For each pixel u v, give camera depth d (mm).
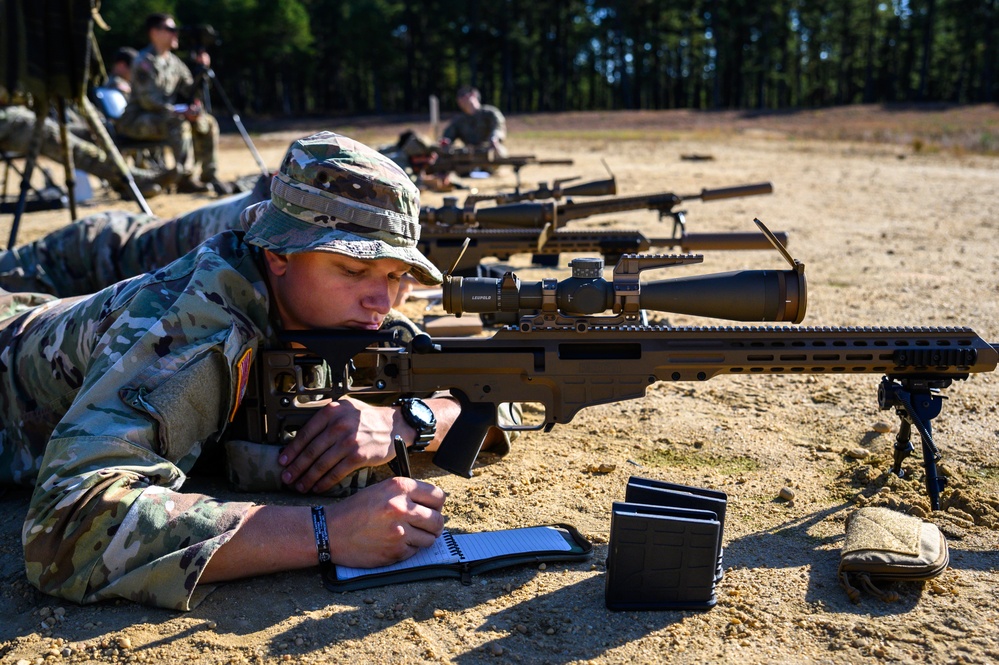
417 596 2707
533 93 92000
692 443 4016
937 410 3082
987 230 10438
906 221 11203
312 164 2814
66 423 2672
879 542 2709
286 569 2754
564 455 3906
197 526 2607
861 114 56812
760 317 2990
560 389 3059
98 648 2451
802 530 3104
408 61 80000
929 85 91875
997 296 6918
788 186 15289
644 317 3127
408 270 3021
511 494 3469
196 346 2783
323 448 3193
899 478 3438
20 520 3266
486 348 3047
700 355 3006
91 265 5137
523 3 77625
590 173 17516
